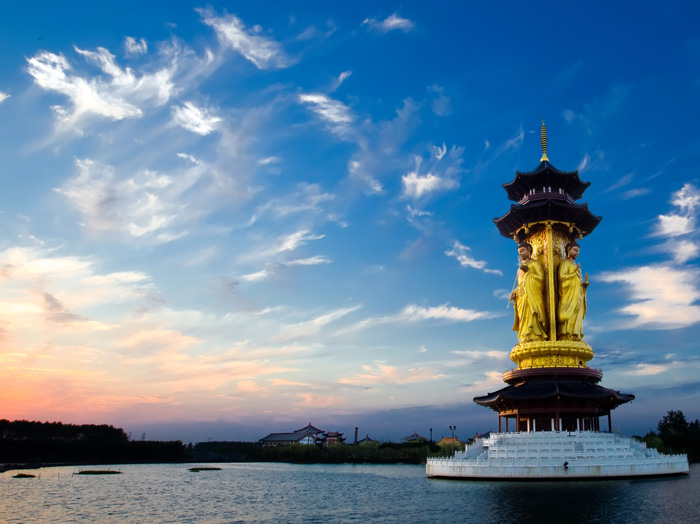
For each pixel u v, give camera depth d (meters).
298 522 47.69
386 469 126.56
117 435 182.38
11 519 53.88
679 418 138.75
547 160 97.62
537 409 77.56
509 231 97.94
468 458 75.00
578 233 95.38
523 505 47.69
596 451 68.00
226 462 171.75
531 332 87.44
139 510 59.03
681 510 44.16
